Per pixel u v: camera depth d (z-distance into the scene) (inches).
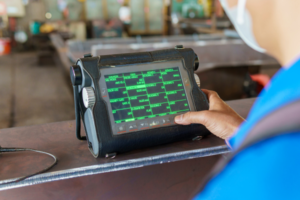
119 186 23.2
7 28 293.6
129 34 341.4
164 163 24.0
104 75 21.1
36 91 150.9
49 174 19.4
